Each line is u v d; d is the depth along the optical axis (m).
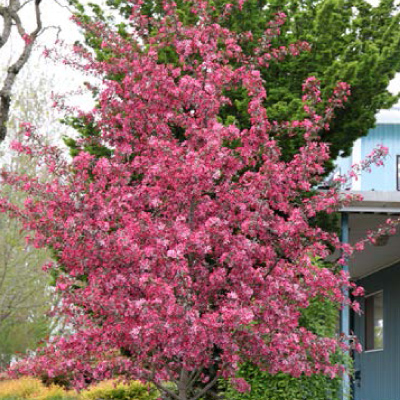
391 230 7.44
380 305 18.77
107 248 6.25
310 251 7.03
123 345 6.61
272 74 12.17
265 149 6.92
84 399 13.72
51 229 6.65
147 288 6.21
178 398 6.97
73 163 7.06
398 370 16.80
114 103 7.45
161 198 6.88
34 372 6.70
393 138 17.50
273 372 6.73
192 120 7.12
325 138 12.03
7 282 19.80
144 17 7.77
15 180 7.07
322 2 12.44
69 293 6.82
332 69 11.41
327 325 9.35
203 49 7.27
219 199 6.91
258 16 11.98
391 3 13.20
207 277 6.78
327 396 9.23
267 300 6.46
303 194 10.41
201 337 5.87
